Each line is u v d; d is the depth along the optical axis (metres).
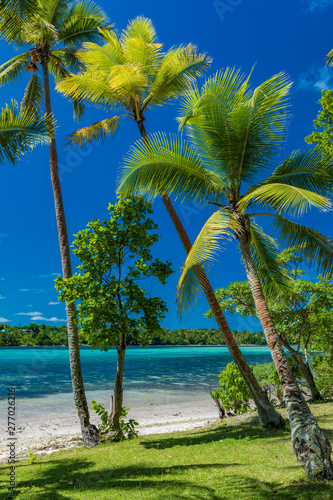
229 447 9.07
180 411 19.98
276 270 12.38
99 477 7.30
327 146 13.25
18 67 16.98
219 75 10.13
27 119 7.86
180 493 5.91
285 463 7.08
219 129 10.30
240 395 14.95
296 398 7.21
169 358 77.81
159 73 13.67
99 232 11.95
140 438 11.97
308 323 16.80
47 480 7.44
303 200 7.95
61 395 25.19
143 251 12.09
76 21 17.30
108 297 11.36
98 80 13.54
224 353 103.56
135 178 10.94
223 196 10.73
